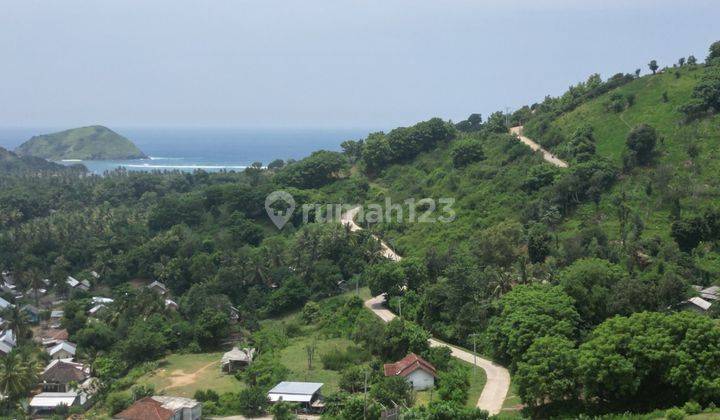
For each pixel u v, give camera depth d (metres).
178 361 102.56
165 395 85.62
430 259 108.12
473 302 92.44
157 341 104.06
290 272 124.50
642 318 65.94
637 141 122.56
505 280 95.38
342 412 71.56
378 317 102.00
